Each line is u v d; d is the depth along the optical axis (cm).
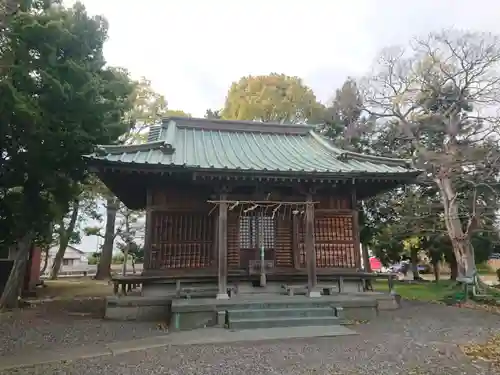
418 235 2169
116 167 992
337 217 1289
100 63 1321
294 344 751
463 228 1952
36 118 1036
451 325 974
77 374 567
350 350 707
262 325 909
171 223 1181
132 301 1046
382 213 2270
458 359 652
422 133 2058
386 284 2294
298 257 1245
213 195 1130
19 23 1073
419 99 1961
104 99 1282
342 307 1022
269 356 662
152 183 1187
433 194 2175
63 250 2742
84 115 1188
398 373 575
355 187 1300
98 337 825
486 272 3622
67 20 1200
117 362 630
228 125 1545
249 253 1229
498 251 2447
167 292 1142
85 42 1237
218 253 1145
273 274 1193
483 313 1186
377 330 898
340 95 2369
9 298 1265
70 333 866
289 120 2734
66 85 1099
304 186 1167
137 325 960
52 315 1127
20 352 699
